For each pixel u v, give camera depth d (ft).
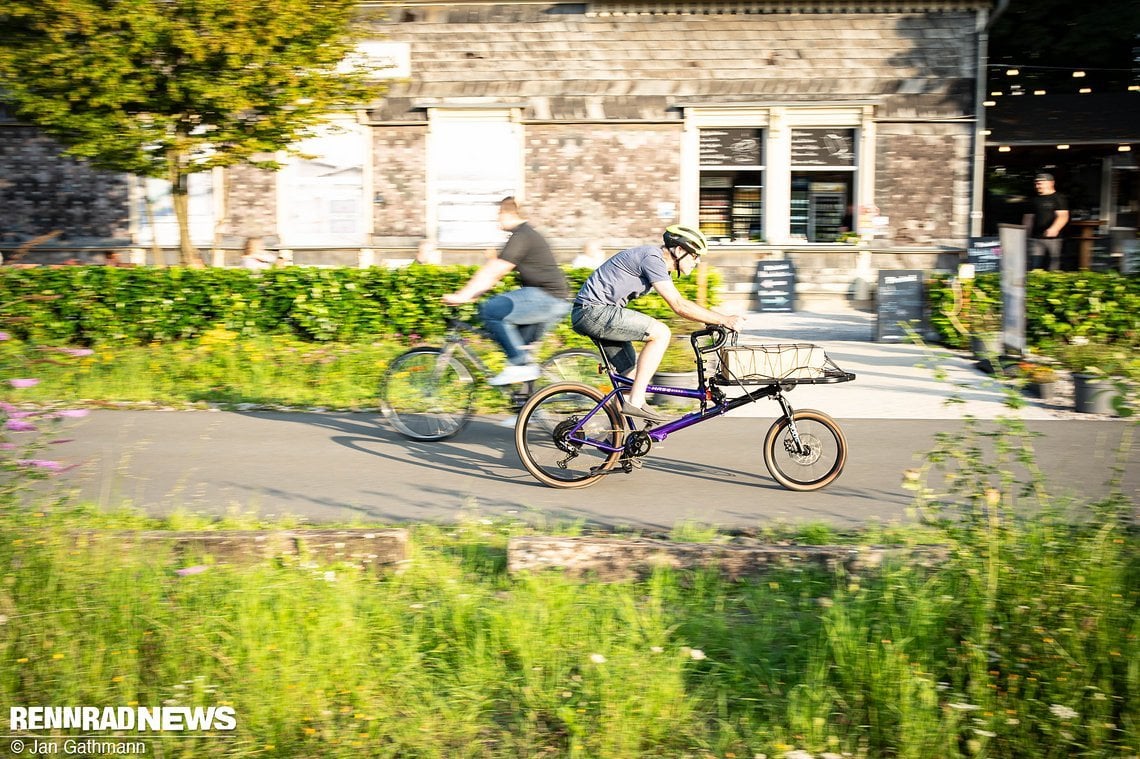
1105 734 11.93
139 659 12.87
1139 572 14.21
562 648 13.65
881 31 56.39
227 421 28.40
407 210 57.82
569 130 57.36
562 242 57.98
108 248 57.88
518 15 56.90
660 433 22.30
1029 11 74.02
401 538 16.28
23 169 57.72
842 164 57.52
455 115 57.41
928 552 15.43
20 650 12.69
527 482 23.02
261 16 40.88
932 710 12.17
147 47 40.16
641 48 56.95
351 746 11.80
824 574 15.92
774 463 22.38
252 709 12.06
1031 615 13.15
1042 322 38.88
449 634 14.12
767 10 56.39
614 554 16.11
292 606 13.93
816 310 57.21
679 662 13.23
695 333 22.56
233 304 38.63
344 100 44.75
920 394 32.48
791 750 11.81
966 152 56.70
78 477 22.27
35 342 32.40
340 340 39.14
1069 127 66.80
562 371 26.91
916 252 57.21
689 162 57.41
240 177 57.57
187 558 15.37
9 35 40.86
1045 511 15.33
